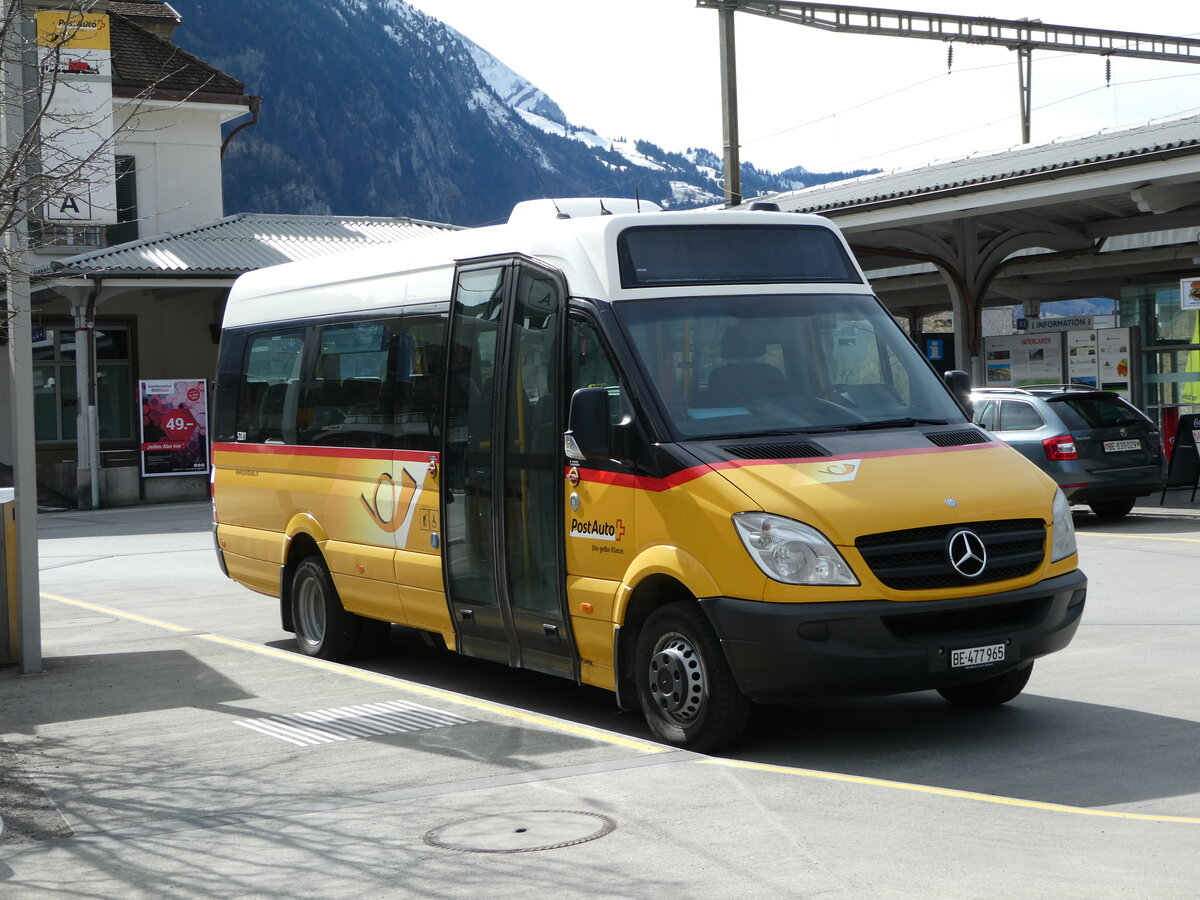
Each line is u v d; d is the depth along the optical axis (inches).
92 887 206.5
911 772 263.7
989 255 986.7
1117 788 246.2
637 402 292.2
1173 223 917.8
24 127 372.2
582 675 313.1
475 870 205.9
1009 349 1071.6
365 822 233.1
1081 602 290.8
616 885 197.0
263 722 315.6
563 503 311.6
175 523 1008.2
